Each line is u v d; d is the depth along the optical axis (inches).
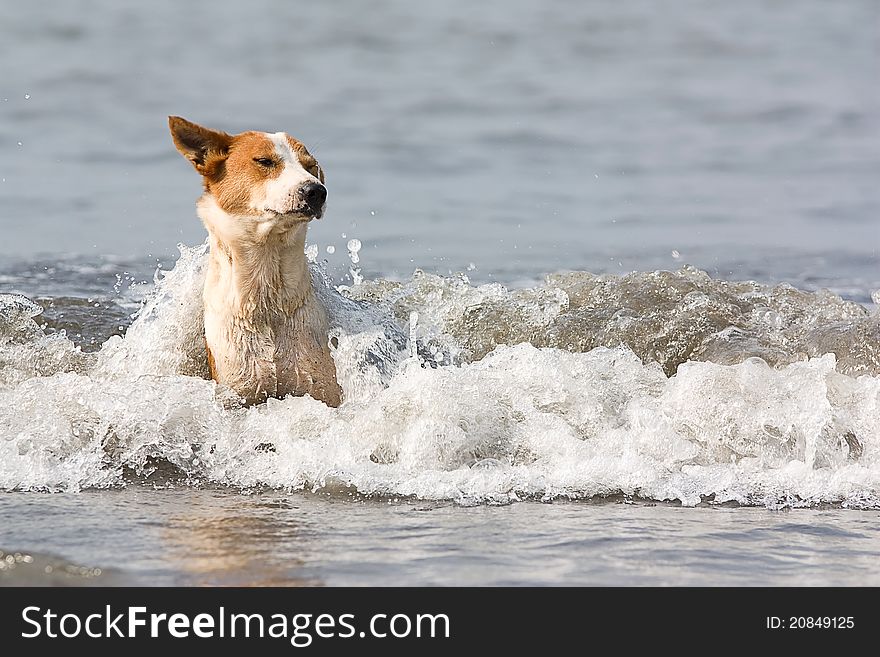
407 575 350.0
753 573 357.1
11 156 1306.6
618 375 544.1
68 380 509.7
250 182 514.6
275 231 512.7
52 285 791.7
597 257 910.4
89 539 378.3
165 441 483.8
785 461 477.7
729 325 644.1
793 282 827.4
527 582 346.6
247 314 524.4
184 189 1155.9
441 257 904.9
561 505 426.9
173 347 562.3
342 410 502.9
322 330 539.2
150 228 990.4
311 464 457.4
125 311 730.2
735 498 436.8
